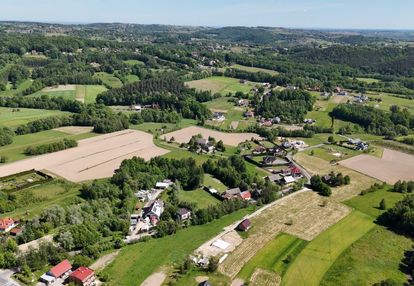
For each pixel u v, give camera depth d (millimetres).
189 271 116688
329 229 141375
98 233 131500
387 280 107125
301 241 133375
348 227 143125
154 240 132750
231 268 118500
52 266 117688
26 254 117250
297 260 122812
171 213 147250
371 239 135250
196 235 136625
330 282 112938
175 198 158125
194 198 163625
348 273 116562
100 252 124375
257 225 143750
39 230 131000
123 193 159125
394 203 161875
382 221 147875
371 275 116125
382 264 121688
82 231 127938
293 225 143750
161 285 110562
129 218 142500
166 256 123750
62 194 163375
